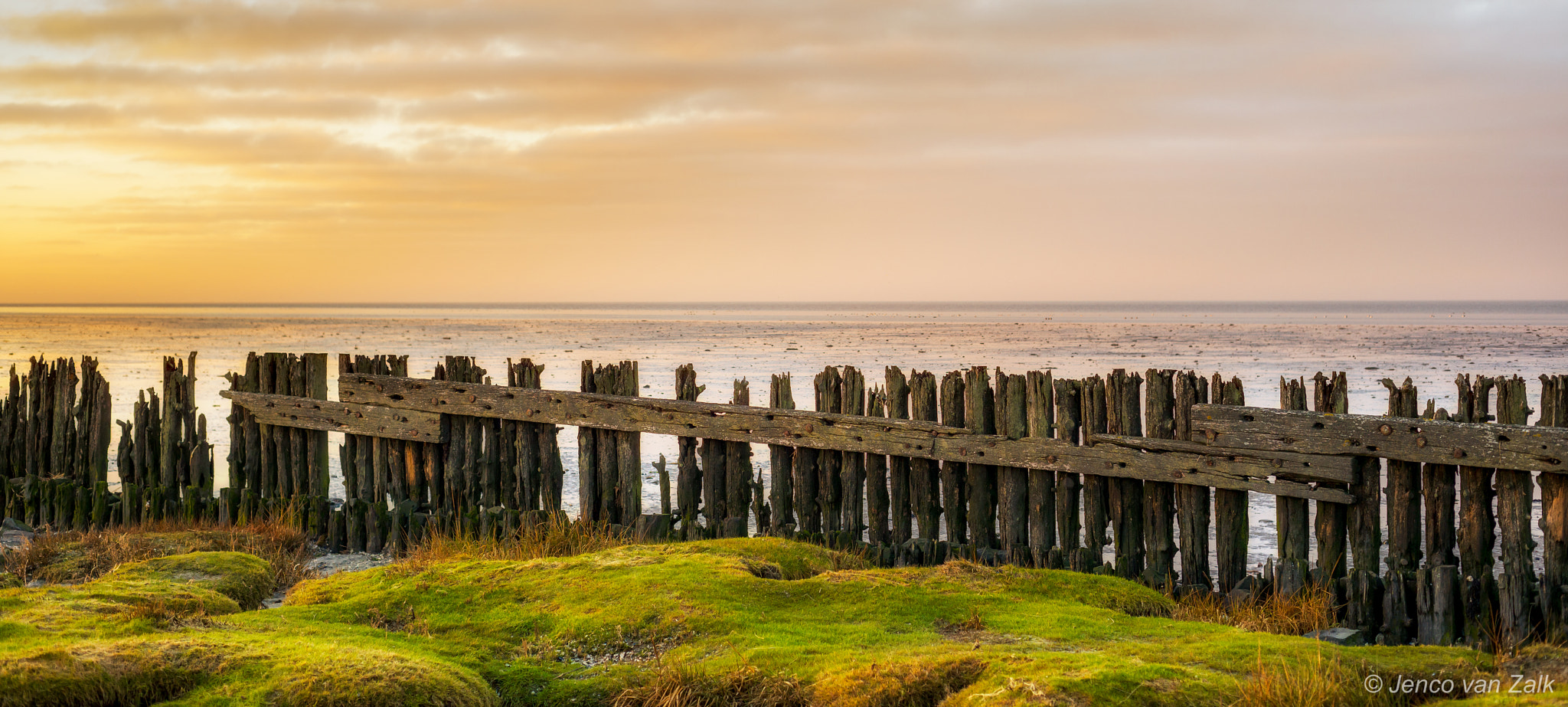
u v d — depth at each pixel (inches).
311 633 203.0
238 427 409.1
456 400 366.9
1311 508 553.6
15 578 288.0
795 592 232.5
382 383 379.6
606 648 203.6
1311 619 251.1
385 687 164.7
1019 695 160.6
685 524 343.3
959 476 309.6
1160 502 286.7
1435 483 256.2
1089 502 294.2
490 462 369.1
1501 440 240.7
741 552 273.3
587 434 359.6
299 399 392.5
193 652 177.3
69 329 3100.4
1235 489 275.9
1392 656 183.5
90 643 176.6
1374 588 257.6
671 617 211.9
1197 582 283.4
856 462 322.0
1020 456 295.4
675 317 5629.9
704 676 179.2
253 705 159.8
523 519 353.4
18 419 454.3
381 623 224.1
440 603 231.8
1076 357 1768.0
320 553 372.2
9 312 7470.5
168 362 413.1
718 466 343.0
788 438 327.0
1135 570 291.4
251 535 346.3
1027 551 300.8
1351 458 259.9
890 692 168.2
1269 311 7519.7
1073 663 173.8
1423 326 3383.4
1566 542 239.5
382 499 384.5
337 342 2335.1
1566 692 153.6
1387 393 1053.8
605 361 1660.9
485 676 190.4
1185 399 285.3
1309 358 1701.5
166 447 411.8
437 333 2960.1
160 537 338.0
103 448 428.5
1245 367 1513.3
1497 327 3250.5
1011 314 6702.8
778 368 1478.8
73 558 315.3
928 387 314.0
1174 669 171.5
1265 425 270.1
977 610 220.4
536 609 224.5
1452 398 1013.2
